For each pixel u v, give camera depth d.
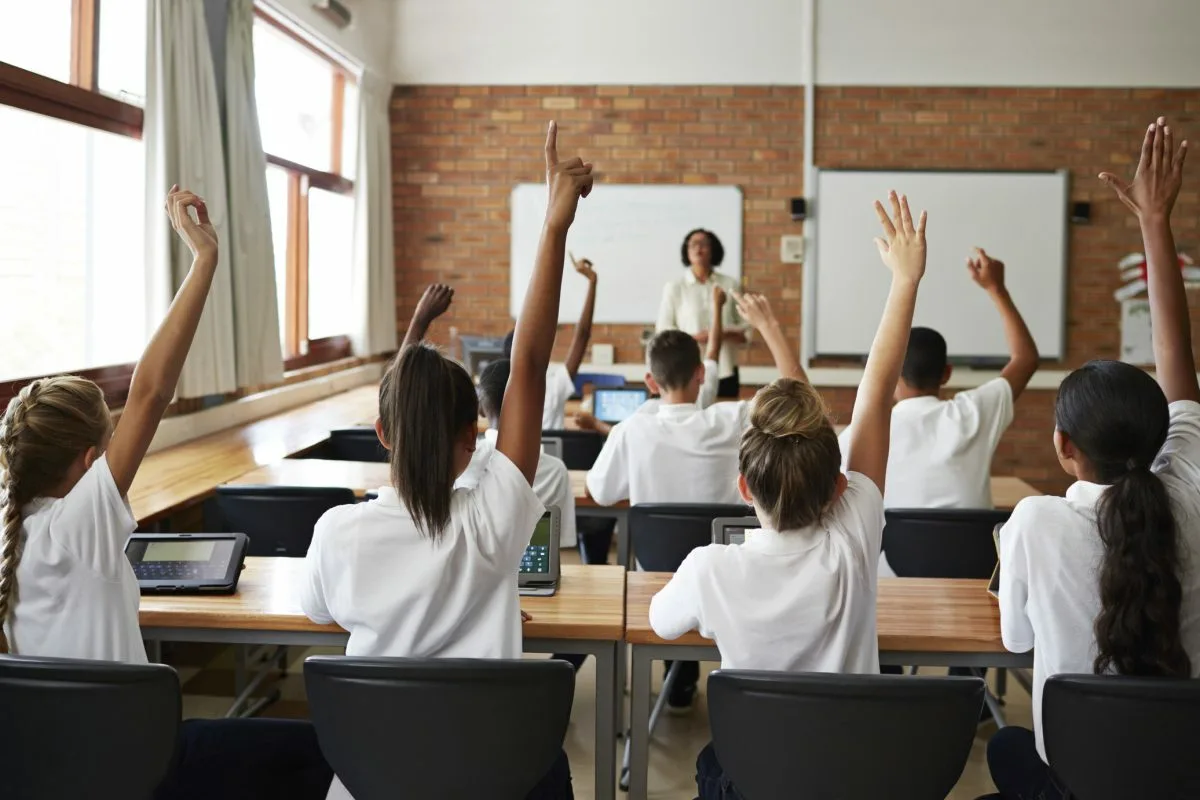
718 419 3.27
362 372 7.45
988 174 7.34
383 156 7.32
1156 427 1.72
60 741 1.57
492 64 7.47
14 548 1.76
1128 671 1.67
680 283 6.70
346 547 1.68
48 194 3.97
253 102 5.18
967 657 2.05
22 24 3.73
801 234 7.44
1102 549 1.72
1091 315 7.42
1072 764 1.59
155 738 1.57
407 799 1.59
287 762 1.94
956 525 2.74
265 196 5.27
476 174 7.54
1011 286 7.40
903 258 1.97
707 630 1.81
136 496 3.43
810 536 1.80
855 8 7.32
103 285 4.36
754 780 1.60
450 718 1.54
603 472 3.33
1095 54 7.28
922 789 1.56
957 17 7.30
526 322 1.69
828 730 1.53
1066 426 1.79
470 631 1.71
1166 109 7.29
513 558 1.70
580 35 7.43
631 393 5.27
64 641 1.78
